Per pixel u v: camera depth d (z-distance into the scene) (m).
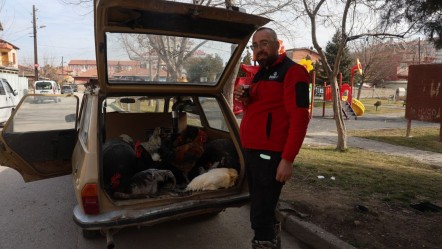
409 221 4.11
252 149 2.85
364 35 7.54
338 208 4.45
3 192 5.71
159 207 3.20
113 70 3.53
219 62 3.99
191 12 3.07
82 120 4.56
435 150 9.62
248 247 3.88
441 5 3.96
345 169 6.50
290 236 4.11
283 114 2.75
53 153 4.80
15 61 47.94
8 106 12.48
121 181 3.38
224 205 3.42
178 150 4.02
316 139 11.26
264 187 2.80
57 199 5.38
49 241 4.00
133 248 3.82
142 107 5.12
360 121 17.55
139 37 3.46
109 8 2.88
